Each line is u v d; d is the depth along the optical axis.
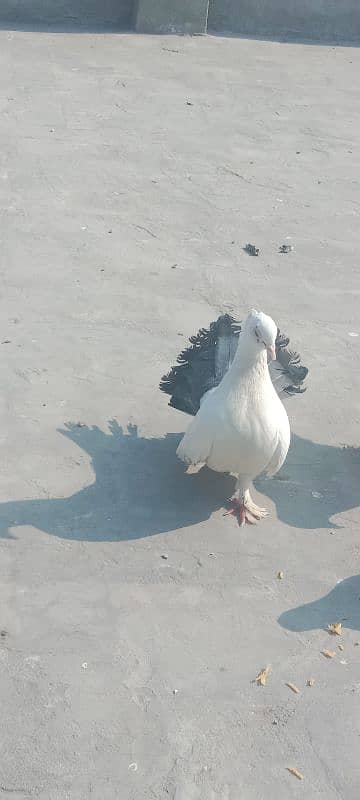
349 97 3.64
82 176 2.95
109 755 1.70
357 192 3.03
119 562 1.93
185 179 3.00
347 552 1.99
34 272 2.56
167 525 2.00
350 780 1.70
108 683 1.77
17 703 1.74
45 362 2.30
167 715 1.74
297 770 1.70
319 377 2.34
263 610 1.89
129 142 3.14
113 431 2.16
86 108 3.30
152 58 3.76
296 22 4.12
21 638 1.81
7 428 2.14
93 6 3.99
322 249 2.77
